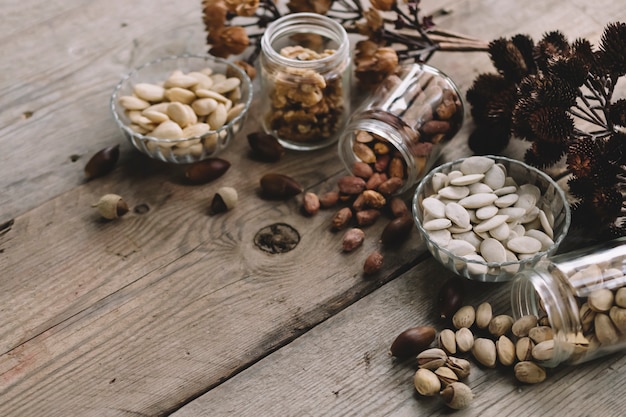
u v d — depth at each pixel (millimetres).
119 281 807
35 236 834
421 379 729
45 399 749
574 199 836
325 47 901
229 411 739
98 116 915
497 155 867
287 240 829
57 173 875
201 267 813
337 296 794
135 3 1008
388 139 825
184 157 864
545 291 731
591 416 726
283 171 875
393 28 989
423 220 801
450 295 771
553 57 792
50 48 968
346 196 845
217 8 877
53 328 783
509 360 741
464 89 922
